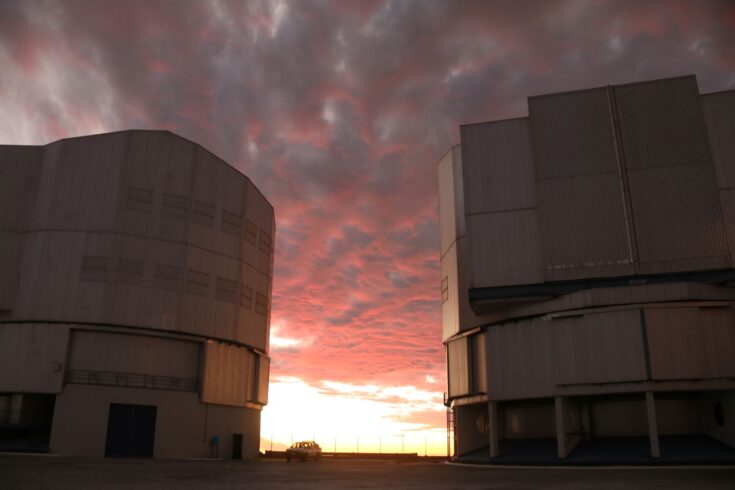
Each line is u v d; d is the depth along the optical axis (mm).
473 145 47250
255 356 60188
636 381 37406
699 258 39219
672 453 36750
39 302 47438
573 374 39625
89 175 50406
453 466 45500
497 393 44438
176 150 53500
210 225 54812
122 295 48719
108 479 22500
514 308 44125
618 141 42562
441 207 57781
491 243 44594
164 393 49156
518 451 44438
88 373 46938
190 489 18875
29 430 47250
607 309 39281
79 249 48719
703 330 37750
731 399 36781
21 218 49688
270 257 64812
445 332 55438
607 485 20875
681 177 40781
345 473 32062
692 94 41969
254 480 24281
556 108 44562
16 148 50969
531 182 44938
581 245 41719
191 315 51688
